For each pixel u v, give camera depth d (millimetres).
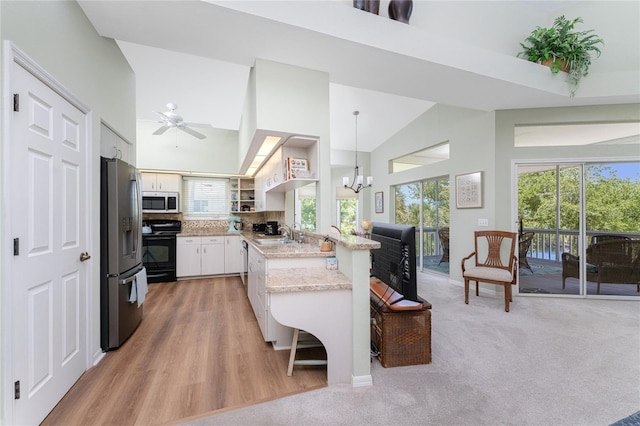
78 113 1789
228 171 5250
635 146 3414
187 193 5414
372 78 2752
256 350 2186
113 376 1802
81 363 1796
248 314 3029
